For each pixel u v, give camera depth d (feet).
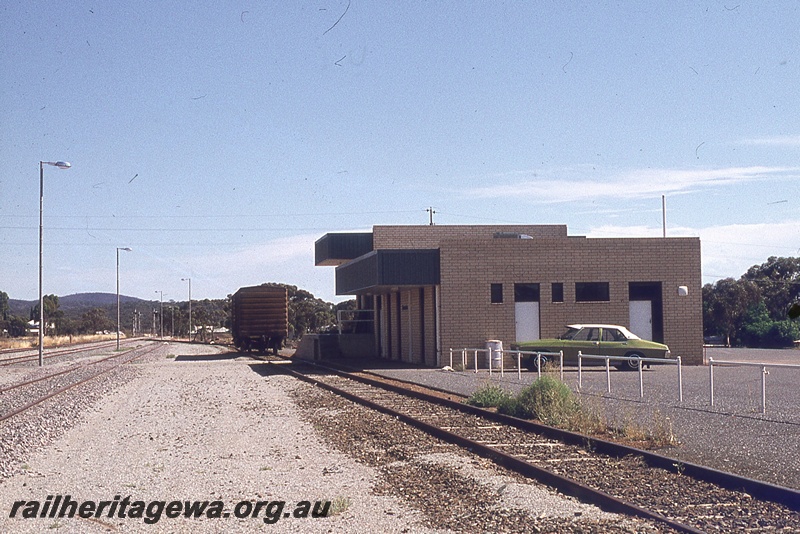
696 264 112.88
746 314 197.98
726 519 27.78
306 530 27.81
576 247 111.24
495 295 109.60
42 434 52.70
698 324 112.06
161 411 65.77
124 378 105.70
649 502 30.35
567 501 30.76
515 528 27.30
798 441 41.22
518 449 42.47
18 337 398.01
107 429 55.31
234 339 193.98
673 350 111.55
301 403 69.05
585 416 49.49
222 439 49.32
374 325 152.25
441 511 29.84
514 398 59.77
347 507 30.81
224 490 34.50
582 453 41.04
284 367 125.90
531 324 109.81
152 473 38.60
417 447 44.09
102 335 514.68
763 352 140.26
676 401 59.82
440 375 94.48
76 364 147.84
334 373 107.86
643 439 43.34
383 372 102.42
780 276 201.46
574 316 110.42
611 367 96.94
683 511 28.91
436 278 109.09
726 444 41.04
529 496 31.63
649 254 112.27
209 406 69.00
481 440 45.93
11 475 38.60
